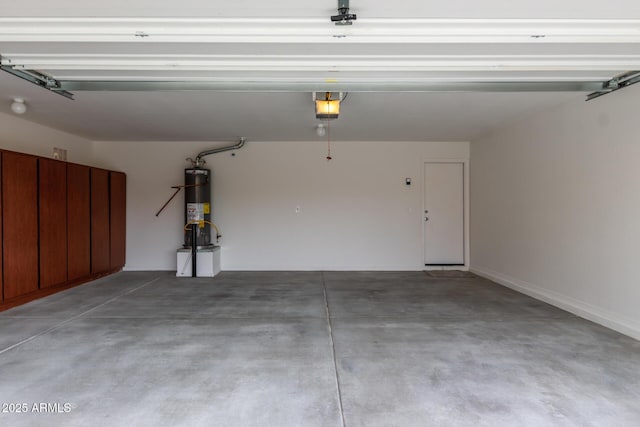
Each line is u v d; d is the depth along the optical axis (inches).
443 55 110.7
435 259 269.9
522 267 196.7
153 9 84.3
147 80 131.0
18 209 167.6
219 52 109.7
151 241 264.1
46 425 76.5
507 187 211.8
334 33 94.3
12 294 164.6
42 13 85.5
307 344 121.8
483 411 82.0
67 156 232.4
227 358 110.3
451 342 123.5
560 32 93.4
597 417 79.6
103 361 107.8
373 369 103.0
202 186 249.8
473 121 200.4
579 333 131.5
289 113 183.8
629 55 108.2
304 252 266.5
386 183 265.7
